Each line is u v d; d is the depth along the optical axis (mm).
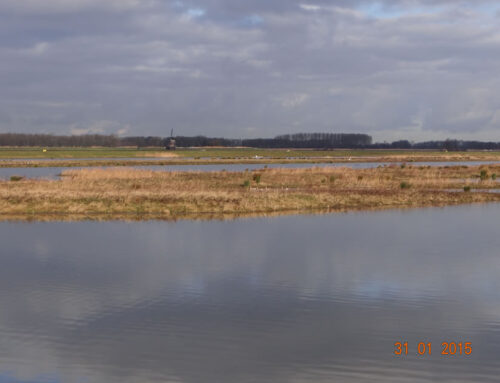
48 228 31156
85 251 24656
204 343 13773
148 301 17094
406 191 49094
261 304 16844
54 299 17312
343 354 13094
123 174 62656
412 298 17484
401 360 12773
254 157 143875
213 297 17578
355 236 28391
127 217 35875
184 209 38500
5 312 16047
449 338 14086
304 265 21859
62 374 12055
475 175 71312
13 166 97188
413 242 26594
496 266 21609
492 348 13469
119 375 11984
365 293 18031
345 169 74500
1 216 36188
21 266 21672
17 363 12578
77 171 67688
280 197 42188
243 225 32281
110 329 14711
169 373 12086
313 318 15594
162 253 24141
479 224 32438
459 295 17781
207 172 67688
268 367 12422
